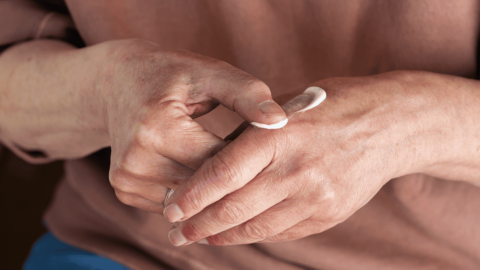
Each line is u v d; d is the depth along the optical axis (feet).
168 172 1.70
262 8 2.00
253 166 1.64
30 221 4.13
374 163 1.72
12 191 4.19
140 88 1.70
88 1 2.06
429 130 1.77
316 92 1.70
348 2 1.95
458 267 2.28
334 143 1.69
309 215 1.71
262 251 2.30
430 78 1.82
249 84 1.63
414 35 1.93
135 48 1.79
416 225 2.18
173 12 2.07
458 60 1.95
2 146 3.97
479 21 1.90
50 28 2.18
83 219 2.56
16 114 2.05
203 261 2.35
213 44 2.12
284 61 2.10
